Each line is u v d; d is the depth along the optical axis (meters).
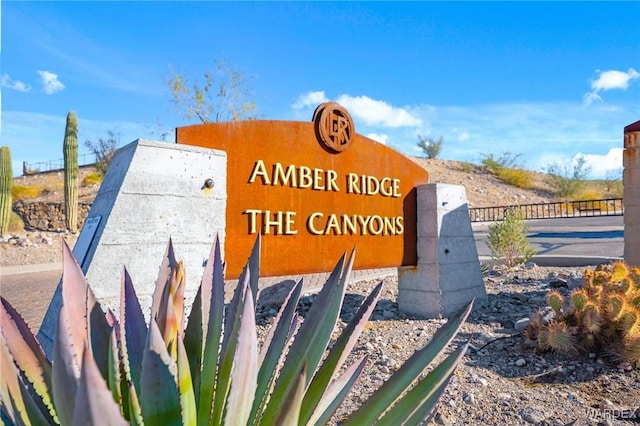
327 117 5.03
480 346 4.30
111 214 3.28
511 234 8.60
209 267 1.78
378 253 5.48
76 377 1.15
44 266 13.26
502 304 6.02
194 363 1.53
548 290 6.46
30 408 1.29
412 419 1.47
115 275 3.22
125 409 1.30
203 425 1.45
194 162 3.71
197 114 20.11
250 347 1.25
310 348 1.64
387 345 4.33
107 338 1.45
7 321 1.41
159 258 3.43
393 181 5.70
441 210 5.74
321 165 4.98
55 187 33.06
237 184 4.30
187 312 3.55
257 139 4.46
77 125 20.81
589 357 3.88
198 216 3.69
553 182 38.34
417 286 5.77
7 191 18.86
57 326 1.14
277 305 6.08
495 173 39.16
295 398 1.20
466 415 2.90
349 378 1.88
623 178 6.99
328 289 1.77
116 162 3.75
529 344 4.18
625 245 6.92
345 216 5.17
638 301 4.20
